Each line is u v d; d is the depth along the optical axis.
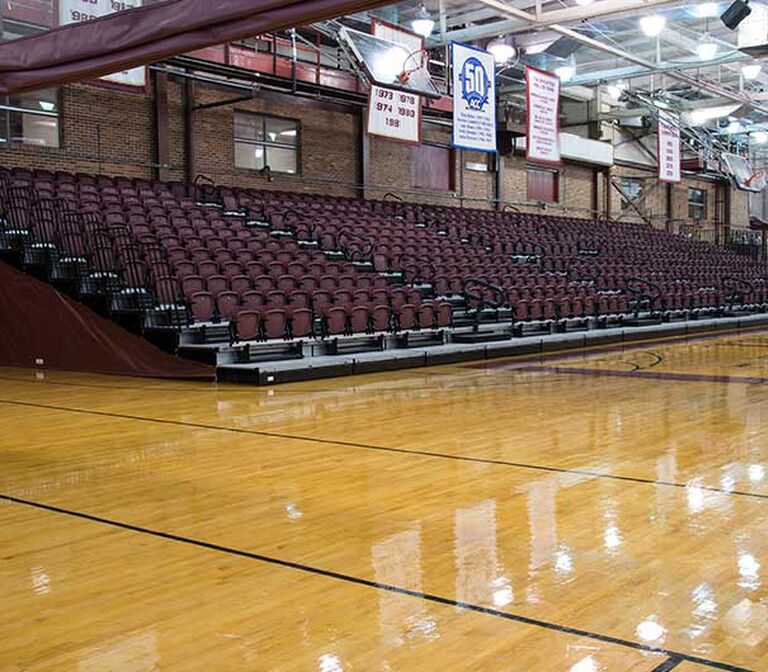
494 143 16.33
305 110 18.06
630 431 6.76
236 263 11.85
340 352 11.68
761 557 3.64
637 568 3.52
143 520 4.32
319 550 3.81
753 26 17.55
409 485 5.02
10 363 11.64
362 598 3.21
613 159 25.98
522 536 3.98
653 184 28.53
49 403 8.42
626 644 2.77
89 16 10.67
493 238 19.14
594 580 3.38
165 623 3.00
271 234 14.62
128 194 13.44
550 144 17.73
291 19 4.48
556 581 3.37
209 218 13.88
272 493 4.86
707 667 2.59
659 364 12.02
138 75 12.02
